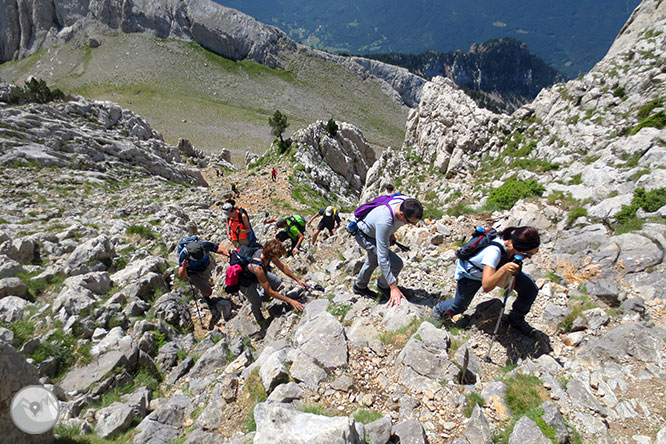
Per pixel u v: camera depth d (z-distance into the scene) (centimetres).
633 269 655
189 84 16525
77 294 768
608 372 480
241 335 742
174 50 18200
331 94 19138
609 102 1892
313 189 4241
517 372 480
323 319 577
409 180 3309
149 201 2152
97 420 537
